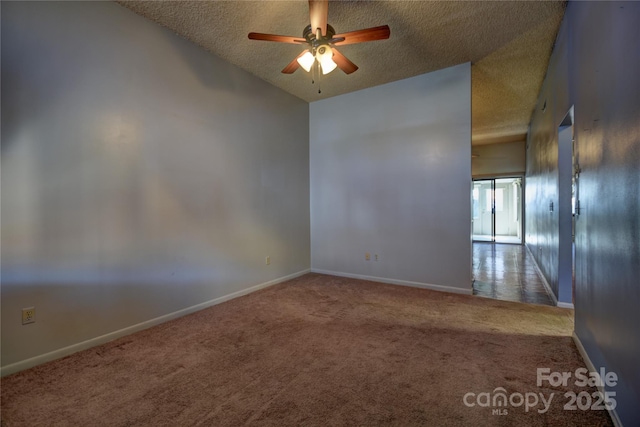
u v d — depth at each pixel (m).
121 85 2.74
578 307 2.38
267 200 4.36
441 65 3.90
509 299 3.70
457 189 3.94
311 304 3.57
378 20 2.95
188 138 3.30
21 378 2.07
